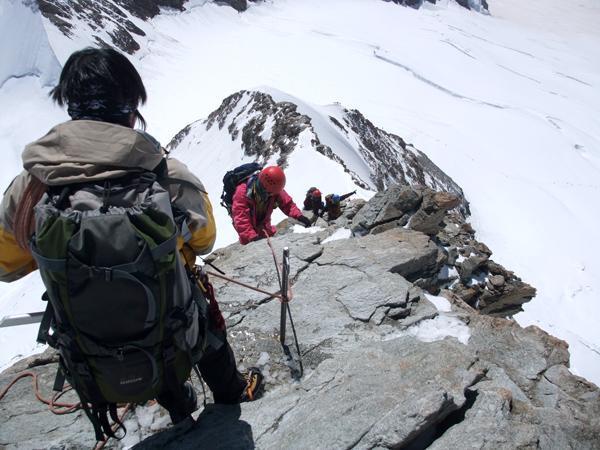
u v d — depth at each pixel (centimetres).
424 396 330
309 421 345
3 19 9894
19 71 9731
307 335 488
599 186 10481
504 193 9144
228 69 14850
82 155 243
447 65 18325
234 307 538
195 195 280
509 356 446
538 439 321
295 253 618
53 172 241
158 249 243
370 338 476
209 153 5144
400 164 6431
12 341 2844
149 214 246
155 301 248
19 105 9338
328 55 16912
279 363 460
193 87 13138
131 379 267
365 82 15438
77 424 411
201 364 350
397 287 534
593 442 336
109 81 251
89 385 271
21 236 262
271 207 634
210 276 596
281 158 3466
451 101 14725
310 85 14888
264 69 15375
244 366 459
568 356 446
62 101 263
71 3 12781
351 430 327
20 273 286
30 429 406
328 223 957
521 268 6675
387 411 338
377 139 6469
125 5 15462
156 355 264
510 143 12188
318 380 396
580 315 5438
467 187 9275
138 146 251
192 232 282
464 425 328
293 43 17512
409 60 17712
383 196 826
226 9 19075
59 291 242
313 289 552
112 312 246
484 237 7456
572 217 8406
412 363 391
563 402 395
